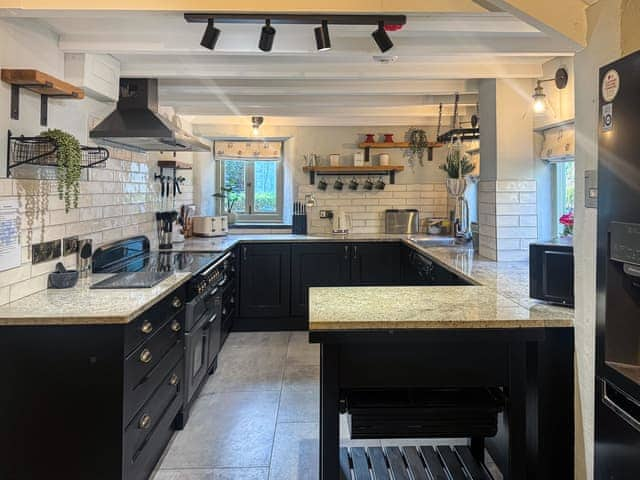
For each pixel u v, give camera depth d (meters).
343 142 5.48
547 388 1.81
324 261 4.84
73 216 2.58
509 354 1.77
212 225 4.99
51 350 1.79
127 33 2.44
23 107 2.12
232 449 2.48
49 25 2.33
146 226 3.84
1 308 1.91
